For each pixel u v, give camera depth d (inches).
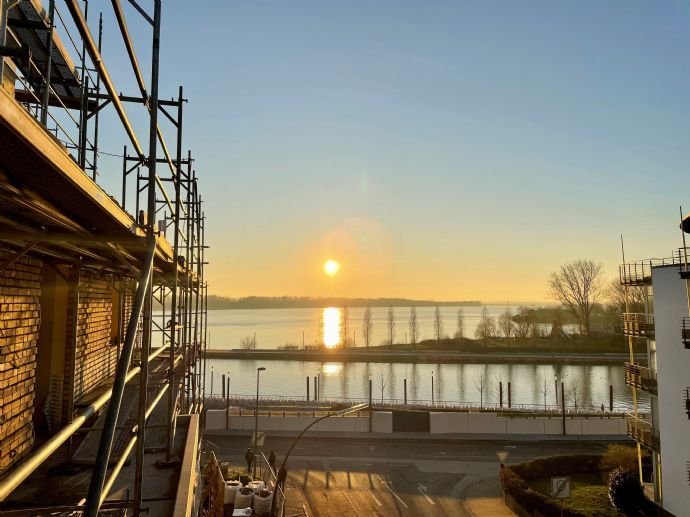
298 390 2383.1
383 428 1364.4
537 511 805.9
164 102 368.5
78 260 261.7
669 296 737.6
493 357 2999.5
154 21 205.9
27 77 263.9
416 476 1034.1
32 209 124.6
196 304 569.3
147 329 198.7
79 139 287.1
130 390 433.4
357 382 2559.1
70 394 272.4
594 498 846.5
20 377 210.2
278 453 1180.5
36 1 191.9
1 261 187.5
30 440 220.7
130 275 344.5
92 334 336.2
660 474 764.6
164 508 229.0
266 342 4739.2
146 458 300.7
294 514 820.6
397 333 5565.9
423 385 2445.9
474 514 847.7
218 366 3095.5
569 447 1257.4
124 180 392.5
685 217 633.6
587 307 3267.7
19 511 158.2
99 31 276.1
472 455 1184.8
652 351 812.0
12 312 201.6
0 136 78.4
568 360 2896.2
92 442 293.6
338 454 1179.9
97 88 315.6
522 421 1360.7
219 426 1371.8
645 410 1791.3
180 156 369.1
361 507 864.3
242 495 765.9
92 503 85.8
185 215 463.8
